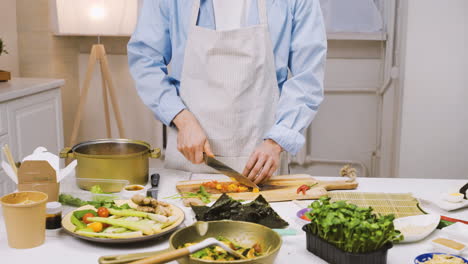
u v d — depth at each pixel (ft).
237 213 4.59
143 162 5.85
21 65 11.82
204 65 6.46
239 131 6.55
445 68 11.81
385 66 12.01
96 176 5.65
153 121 12.79
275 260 4.06
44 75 11.75
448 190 5.54
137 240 4.19
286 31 6.55
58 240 4.41
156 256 3.40
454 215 5.09
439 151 12.18
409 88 11.98
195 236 4.02
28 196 4.37
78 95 12.88
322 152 12.74
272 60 6.55
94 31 10.80
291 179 6.13
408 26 11.73
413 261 4.04
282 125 6.14
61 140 10.54
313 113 6.39
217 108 6.49
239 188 5.69
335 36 11.93
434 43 11.73
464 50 11.68
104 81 11.53
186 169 6.68
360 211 4.01
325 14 11.90
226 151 6.59
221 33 6.33
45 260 4.04
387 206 5.18
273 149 6.02
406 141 12.21
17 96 8.71
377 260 3.84
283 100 6.36
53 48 11.69
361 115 12.48
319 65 6.46
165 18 6.71
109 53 12.59
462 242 4.33
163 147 12.88
